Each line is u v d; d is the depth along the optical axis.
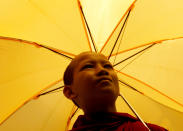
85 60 1.80
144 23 1.98
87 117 1.72
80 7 1.90
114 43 2.03
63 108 2.29
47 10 1.92
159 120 2.34
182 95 2.12
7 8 1.87
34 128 2.21
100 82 1.62
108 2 2.07
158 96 2.21
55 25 1.94
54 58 2.17
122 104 2.36
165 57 2.25
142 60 2.27
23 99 2.05
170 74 2.20
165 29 1.92
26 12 1.89
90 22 2.03
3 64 2.09
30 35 1.89
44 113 2.25
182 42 2.28
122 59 2.24
